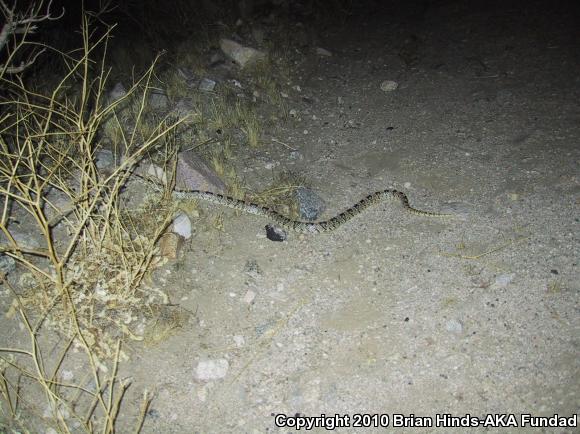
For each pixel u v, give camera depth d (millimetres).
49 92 2049
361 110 2211
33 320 1361
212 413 1210
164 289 1445
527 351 1266
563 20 2701
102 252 1432
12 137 1810
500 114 2113
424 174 1854
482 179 1802
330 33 2793
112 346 1315
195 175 1742
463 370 1243
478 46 2578
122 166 1349
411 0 3068
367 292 1441
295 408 1206
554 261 1479
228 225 1658
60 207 1612
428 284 1449
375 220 1677
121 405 1221
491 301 1386
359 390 1225
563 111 2090
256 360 1298
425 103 2221
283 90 2330
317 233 1634
